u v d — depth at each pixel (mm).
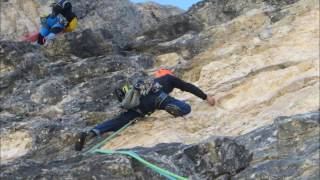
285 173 8062
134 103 10062
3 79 14570
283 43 13500
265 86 12094
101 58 14797
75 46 16125
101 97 13312
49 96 13531
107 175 6891
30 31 23391
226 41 15055
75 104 13164
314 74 11875
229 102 11961
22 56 15180
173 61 15523
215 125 11234
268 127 9586
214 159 8398
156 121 11578
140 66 15141
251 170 8398
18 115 13141
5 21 23453
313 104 10703
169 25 18016
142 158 7312
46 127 11938
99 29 18234
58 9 17000
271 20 15398
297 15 14555
